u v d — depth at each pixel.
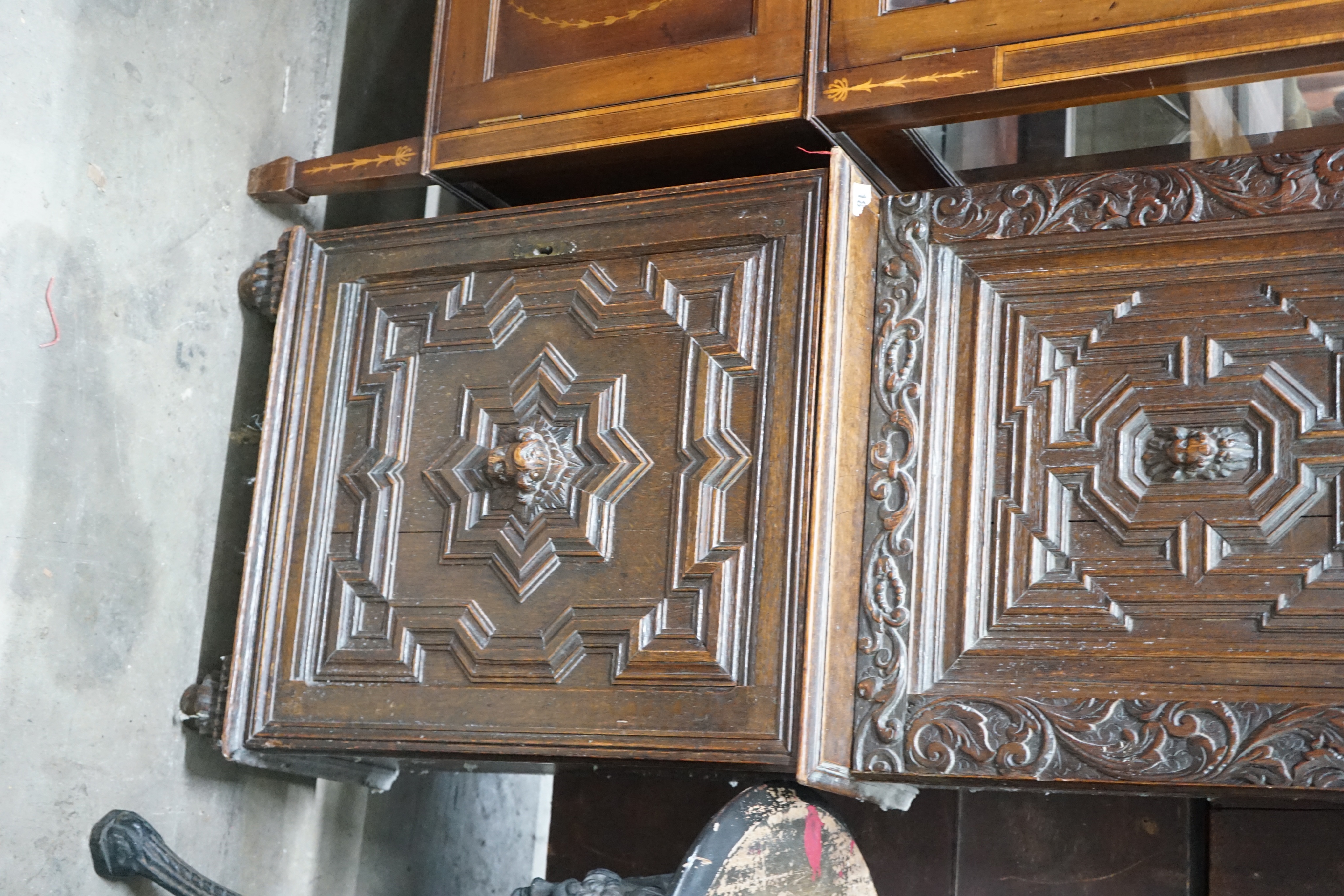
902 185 2.01
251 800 2.18
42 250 1.87
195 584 2.09
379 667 1.89
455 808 2.70
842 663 1.68
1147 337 1.68
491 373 1.95
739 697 1.66
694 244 1.85
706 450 1.77
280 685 1.95
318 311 2.10
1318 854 1.95
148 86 2.04
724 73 1.87
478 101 2.05
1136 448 1.66
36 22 1.87
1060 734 1.57
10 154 1.83
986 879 2.15
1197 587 1.58
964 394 1.76
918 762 1.63
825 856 1.77
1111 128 1.86
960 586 1.69
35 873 1.81
